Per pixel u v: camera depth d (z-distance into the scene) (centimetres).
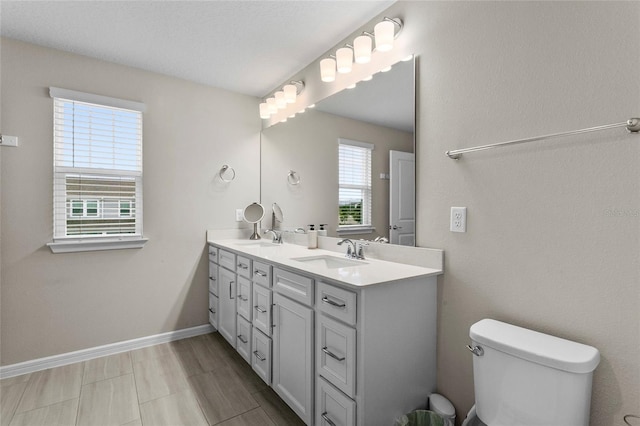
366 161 194
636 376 99
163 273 264
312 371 149
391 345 135
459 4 147
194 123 278
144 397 185
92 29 199
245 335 213
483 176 138
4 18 187
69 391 191
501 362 111
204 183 283
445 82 152
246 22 194
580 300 110
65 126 226
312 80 245
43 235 218
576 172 111
